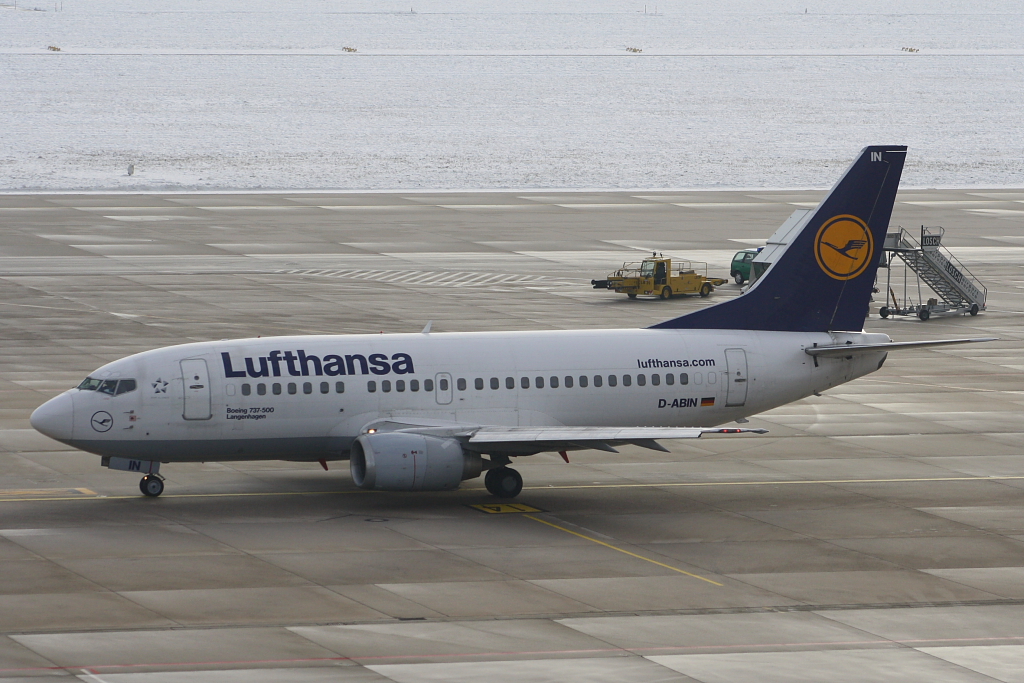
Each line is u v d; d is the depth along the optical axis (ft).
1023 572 505.25
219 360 573.33
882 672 396.78
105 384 562.66
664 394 623.36
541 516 572.10
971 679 393.09
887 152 649.20
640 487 629.92
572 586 474.90
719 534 549.13
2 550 500.74
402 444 553.23
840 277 655.76
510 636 419.74
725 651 411.75
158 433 563.48
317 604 447.01
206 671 381.19
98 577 469.98
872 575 497.87
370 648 404.98
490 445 567.18
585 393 612.70
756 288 650.02
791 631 433.89
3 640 403.75
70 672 377.91
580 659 400.06
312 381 579.07
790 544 536.42
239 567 486.38
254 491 606.96
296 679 376.27
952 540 546.26
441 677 381.19
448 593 462.60
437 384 595.06
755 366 637.71
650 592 470.80
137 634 412.36
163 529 536.01
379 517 563.89
